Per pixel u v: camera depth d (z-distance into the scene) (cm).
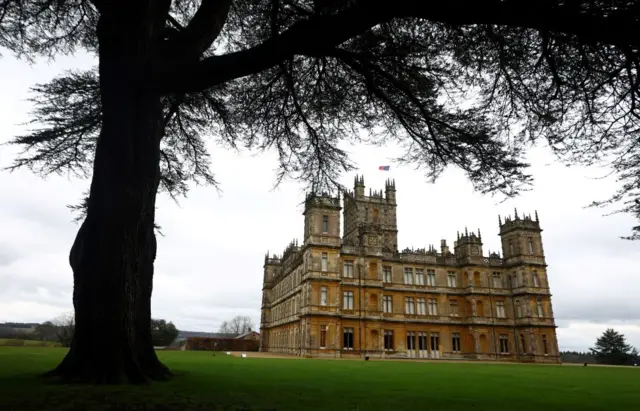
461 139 1051
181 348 9538
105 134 1062
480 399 1002
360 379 1514
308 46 888
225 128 1580
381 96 1131
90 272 1045
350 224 7819
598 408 913
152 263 1320
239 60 921
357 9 831
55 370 1048
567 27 749
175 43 1158
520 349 6300
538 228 6681
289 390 1039
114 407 669
